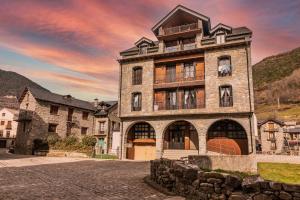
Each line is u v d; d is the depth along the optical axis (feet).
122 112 106.11
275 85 604.49
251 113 85.87
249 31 92.27
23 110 142.72
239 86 88.89
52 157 108.58
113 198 28.86
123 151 103.60
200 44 98.53
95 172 53.52
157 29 109.09
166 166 34.99
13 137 211.00
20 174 47.62
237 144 90.84
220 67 94.02
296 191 20.54
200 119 92.79
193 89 98.89
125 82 108.68
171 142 100.53
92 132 166.40
